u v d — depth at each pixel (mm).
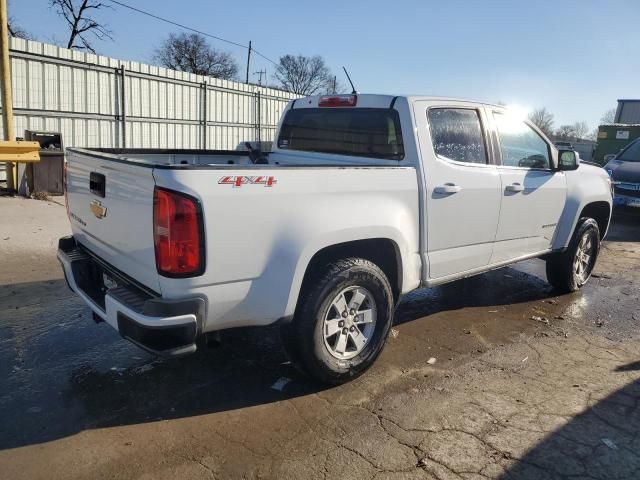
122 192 3180
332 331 3592
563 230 5633
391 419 3352
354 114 4520
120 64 13438
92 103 12961
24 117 11578
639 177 11172
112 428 3164
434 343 4594
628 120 30469
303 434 3164
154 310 2855
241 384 3742
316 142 4973
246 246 3035
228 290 3027
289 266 3197
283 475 2795
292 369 3979
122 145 13859
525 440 3166
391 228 3713
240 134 18047
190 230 2828
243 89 17766
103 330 4551
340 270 3488
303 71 63000
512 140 4965
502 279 6727
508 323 5152
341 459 2939
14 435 3049
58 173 10555
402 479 2791
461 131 4438
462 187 4281
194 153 5297
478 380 3910
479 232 4551
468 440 3150
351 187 3510
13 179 10383
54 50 11867
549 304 5777
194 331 2943
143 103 14344
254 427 3227
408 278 4004
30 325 4613
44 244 7191
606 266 7672
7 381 3662
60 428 3141
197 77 15906
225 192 2920
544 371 4094
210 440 3080
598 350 4543
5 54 9789
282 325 3510
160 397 3535
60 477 2723
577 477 2854
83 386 3639
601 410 3529
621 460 3004
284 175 3150
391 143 4188
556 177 5383
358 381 3836
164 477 2750
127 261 3248
